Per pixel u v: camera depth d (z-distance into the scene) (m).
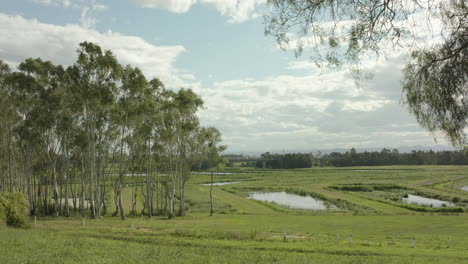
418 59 12.31
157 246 28.66
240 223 50.84
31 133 60.16
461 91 11.59
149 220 55.31
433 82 11.95
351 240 35.22
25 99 61.66
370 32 10.71
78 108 59.31
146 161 70.56
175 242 32.38
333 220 55.22
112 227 42.53
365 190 120.88
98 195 61.69
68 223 46.94
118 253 22.69
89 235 35.41
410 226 48.28
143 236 35.41
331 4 10.62
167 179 74.38
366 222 52.41
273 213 69.38
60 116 63.00
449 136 11.88
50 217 60.34
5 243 23.53
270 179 165.25
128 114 60.09
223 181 158.12
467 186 126.44
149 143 63.25
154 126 62.94
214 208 77.75
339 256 27.62
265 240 35.53
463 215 60.84
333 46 10.82
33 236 28.77
